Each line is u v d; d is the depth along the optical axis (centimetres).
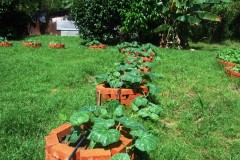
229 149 506
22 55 1268
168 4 1706
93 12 1767
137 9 1720
